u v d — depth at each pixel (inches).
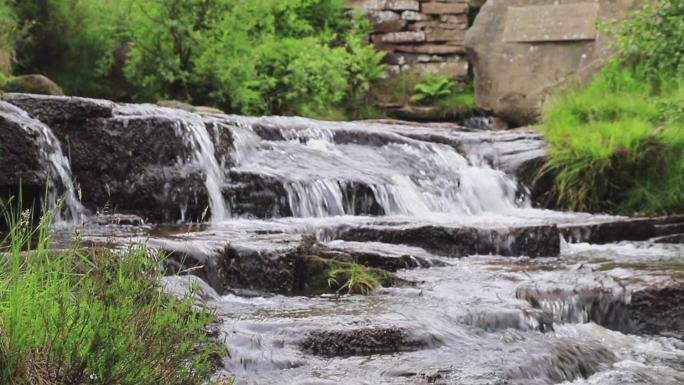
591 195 470.6
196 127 382.9
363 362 195.2
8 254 196.2
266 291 267.4
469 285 272.4
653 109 522.9
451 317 228.4
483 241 341.7
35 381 144.0
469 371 187.8
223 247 265.7
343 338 204.2
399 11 805.2
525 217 431.8
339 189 397.1
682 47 438.6
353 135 472.4
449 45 803.4
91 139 359.3
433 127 584.4
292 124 465.1
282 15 765.3
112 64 634.8
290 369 189.2
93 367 145.6
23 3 588.4
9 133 322.7
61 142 354.9
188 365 164.7
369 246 308.8
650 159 470.3
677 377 205.2
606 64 650.8
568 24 673.6
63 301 154.6
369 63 772.0
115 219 334.6
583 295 258.4
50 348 144.3
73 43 614.2
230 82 614.2
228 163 394.6
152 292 167.8
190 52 608.4
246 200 379.9
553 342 216.4
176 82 617.3
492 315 230.1
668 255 350.6
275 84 680.4
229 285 266.7
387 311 230.8
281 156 421.7
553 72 676.1
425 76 796.0
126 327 148.6
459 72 798.5
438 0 804.6
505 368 190.4
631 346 233.1
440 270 297.4
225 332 196.4
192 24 600.7
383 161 452.4
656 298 254.8
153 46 606.5
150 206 361.4
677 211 454.3
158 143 368.5
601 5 666.8
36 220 330.3
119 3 602.9
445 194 444.8
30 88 503.2
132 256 173.3
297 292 270.5
